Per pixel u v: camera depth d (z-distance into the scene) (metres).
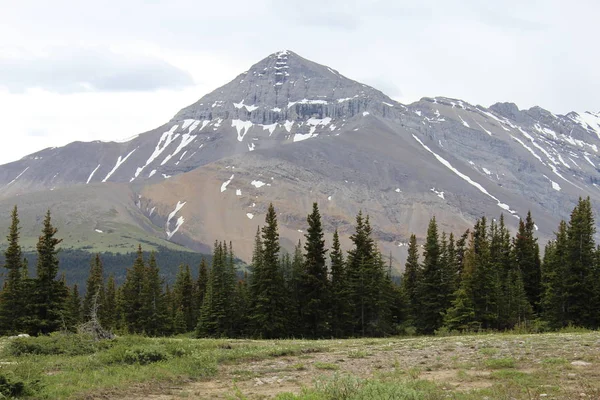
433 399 12.98
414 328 72.56
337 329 62.41
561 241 59.72
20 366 17.53
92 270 90.31
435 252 66.56
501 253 72.88
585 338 22.80
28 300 55.78
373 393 12.76
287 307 62.12
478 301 57.12
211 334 71.19
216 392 15.14
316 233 63.34
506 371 16.36
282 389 15.41
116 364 19.22
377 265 66.00
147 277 80.69
